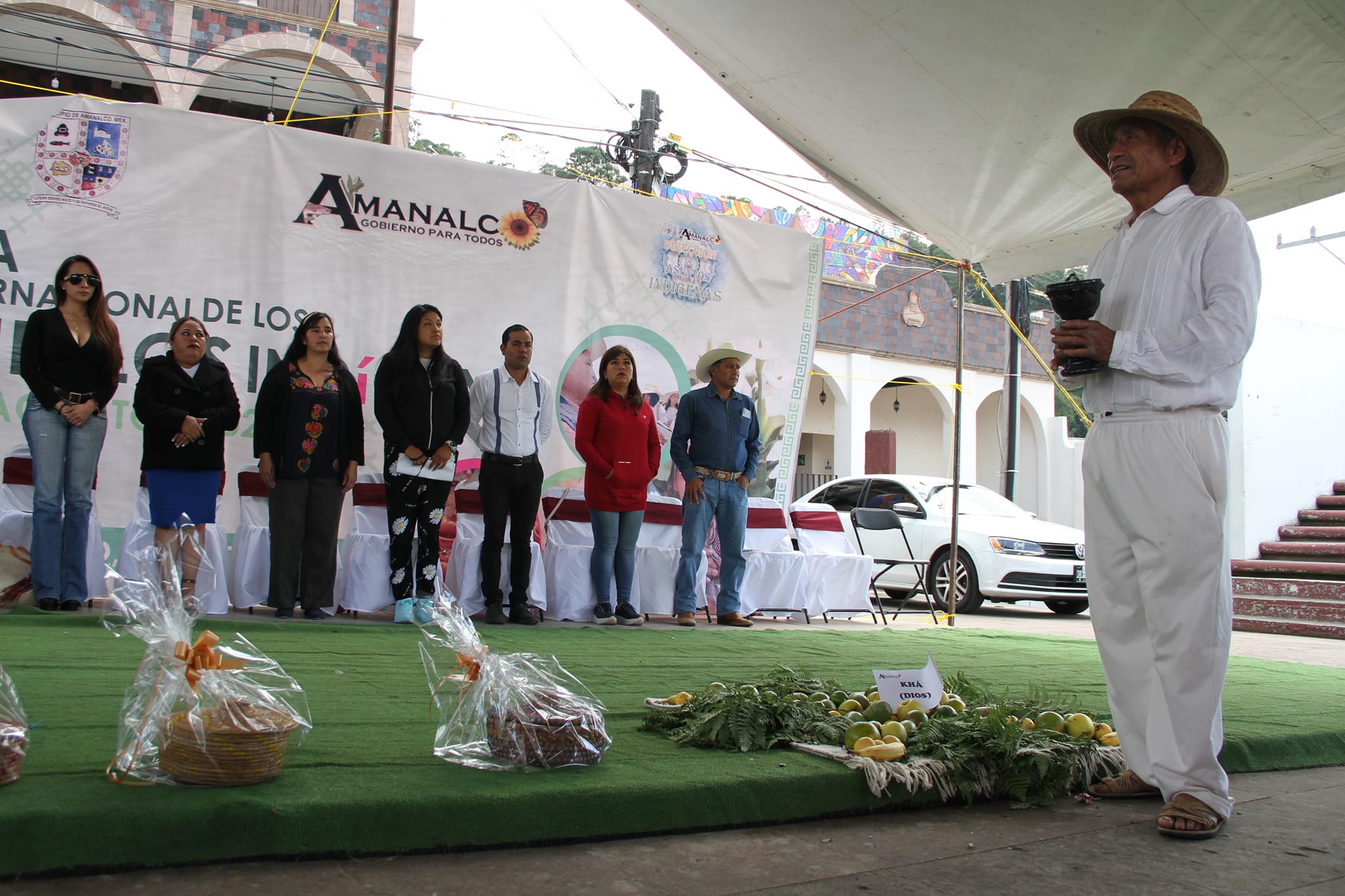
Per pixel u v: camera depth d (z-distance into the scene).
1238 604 10.60
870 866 2.07
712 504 7.17
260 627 5.23
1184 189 2.74
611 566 6.86
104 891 1.67
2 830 1.70
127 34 16.47
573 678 2.74
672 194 13.38
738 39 5.69
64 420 5.35
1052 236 7.20
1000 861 2.15
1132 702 2.74
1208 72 4.93
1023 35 4.95
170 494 5.49
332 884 1.77
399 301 7.03
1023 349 20.22
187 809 1.83
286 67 17.19
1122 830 2.44
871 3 4.98
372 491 6.56
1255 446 11.63
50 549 5.29
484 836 2.02
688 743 2.73
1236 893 2.01
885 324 18.59
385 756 2.40
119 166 6.39
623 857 2.03
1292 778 3.16
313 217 6.83
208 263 6.56
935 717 2.89
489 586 6.34
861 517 9.07
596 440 6.82
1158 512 2.55
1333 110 5.10
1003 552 10.30
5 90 18.06
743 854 2.10
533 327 7.39
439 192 7.16
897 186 6.89
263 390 5.94
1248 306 2.53
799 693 3.08
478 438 6.45
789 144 6.86
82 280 5.37
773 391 8.25
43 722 2.58
